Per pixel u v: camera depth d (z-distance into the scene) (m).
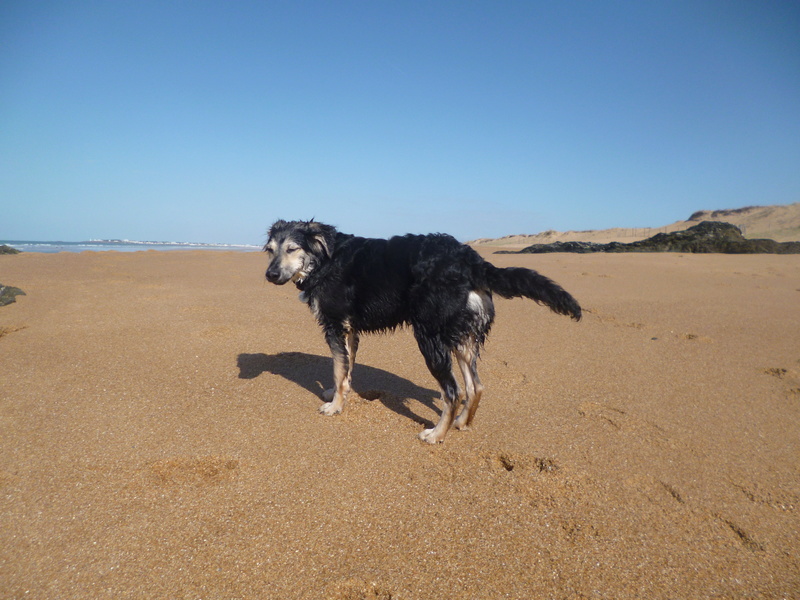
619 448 3.73
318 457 3.55
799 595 2.42
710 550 2.71
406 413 4.38
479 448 3.74
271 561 2.54
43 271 10.31
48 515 2.80
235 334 6.32
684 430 4.03
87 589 2.32
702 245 20.53
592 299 9.09
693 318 7.69
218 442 3.70
